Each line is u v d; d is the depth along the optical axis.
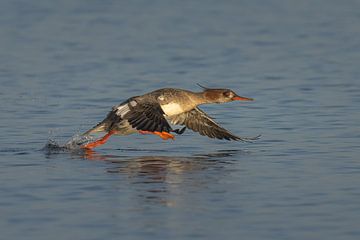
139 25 34.78
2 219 10.80
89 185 12.55
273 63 26.05
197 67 25.41
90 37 31.67
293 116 18.28
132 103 14.14
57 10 39.09
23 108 19.45
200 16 37.34
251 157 14.59
